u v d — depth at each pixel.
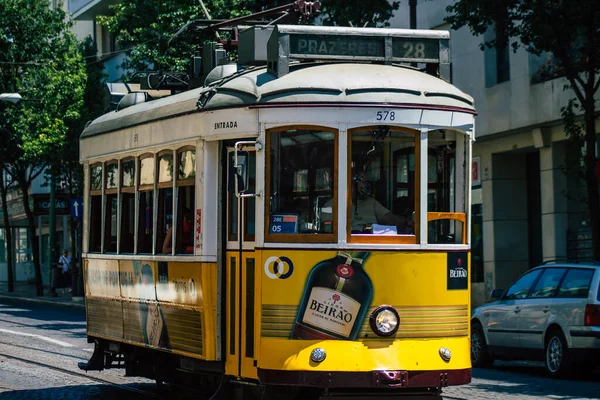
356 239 10.76
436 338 10.94
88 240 15.68
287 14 15.96
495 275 31.88
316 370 10.55
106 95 16.66
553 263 19.16
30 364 19.70
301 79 10.98
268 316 10.80
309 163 10.84
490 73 31.48
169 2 33.25
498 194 32.03
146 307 13.33
